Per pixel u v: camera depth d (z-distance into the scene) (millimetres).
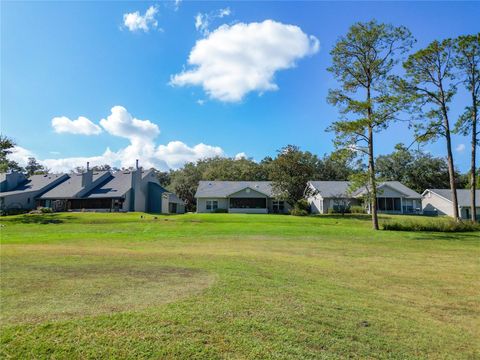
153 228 23328
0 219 29969
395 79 24719
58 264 9008
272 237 18453
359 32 24344
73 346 4117
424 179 66125
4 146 39750
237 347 4176
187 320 4891
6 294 6004
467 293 7258
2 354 3941
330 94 25016
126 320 4816
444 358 4172
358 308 5859
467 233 21953
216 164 71125
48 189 47250
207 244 15094
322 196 44844
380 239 18422
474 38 23516
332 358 4023
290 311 5477
